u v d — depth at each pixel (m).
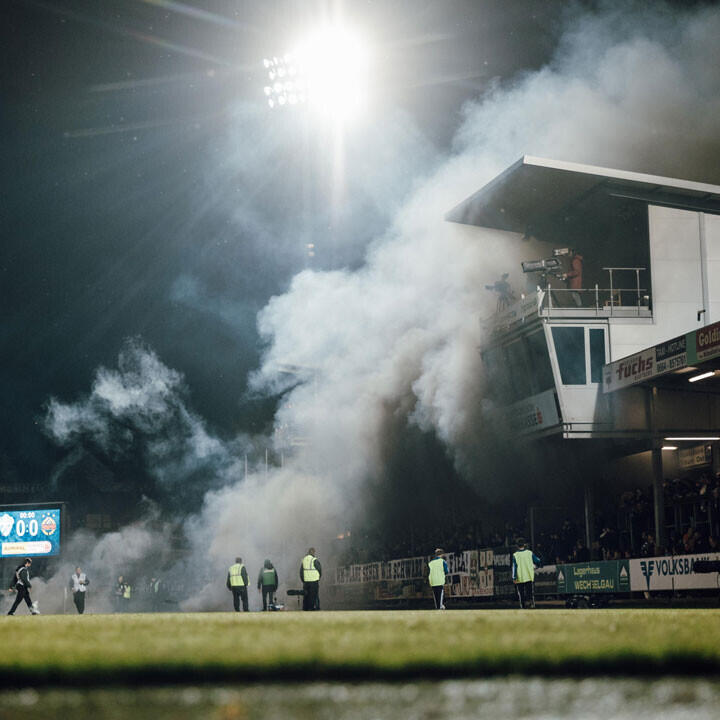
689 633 15.61
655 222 79.44
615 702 10.03
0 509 86.56
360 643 13.97
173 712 9.51
